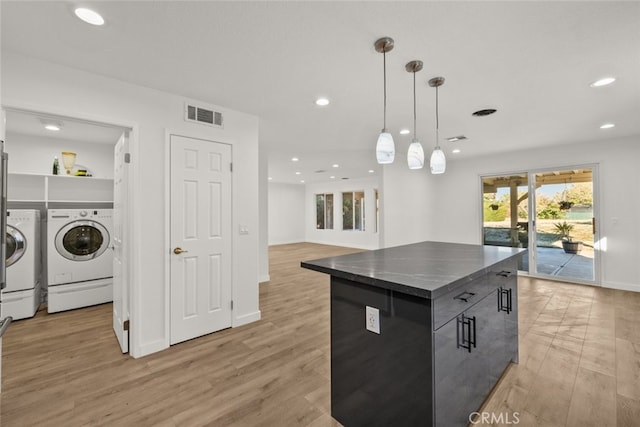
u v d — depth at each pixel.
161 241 2.55
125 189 2.51
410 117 3.27
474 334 1.69
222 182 2.94
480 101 2.83
